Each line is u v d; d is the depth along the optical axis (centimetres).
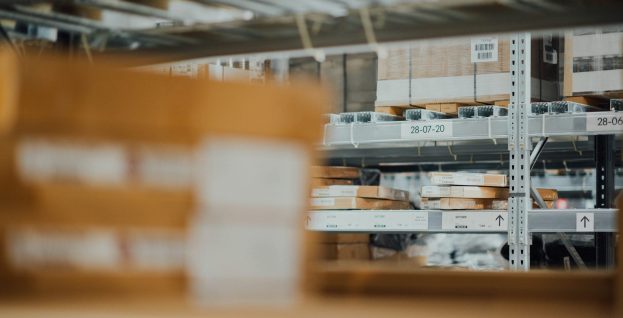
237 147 145
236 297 145
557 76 606
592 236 638
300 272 151
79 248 138
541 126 543
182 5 236
